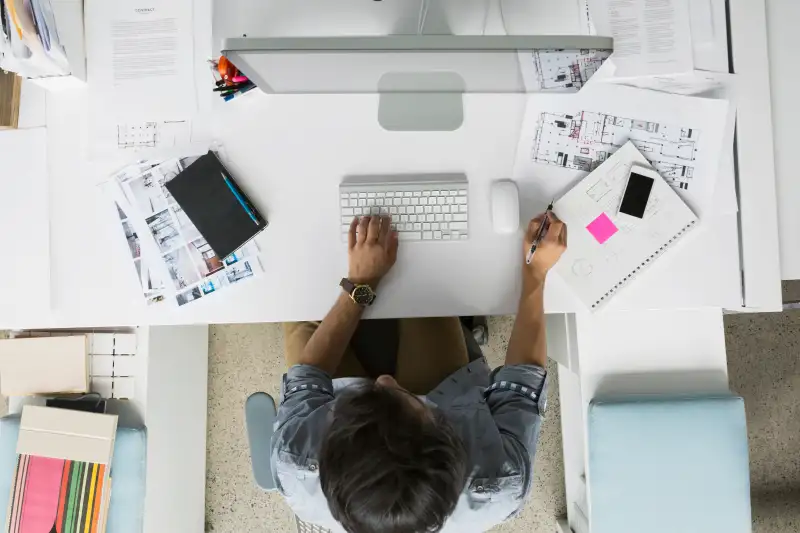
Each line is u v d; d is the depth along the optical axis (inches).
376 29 43.8
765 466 72.4
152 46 48.3
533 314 45.4
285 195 48.1
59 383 53.1
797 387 72.9
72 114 48.6
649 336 50.2
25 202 48.5
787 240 47.2
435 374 52.0
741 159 46.8
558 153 48.0
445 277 47.6
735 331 73.2
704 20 47.3
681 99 47.3
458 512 35.9
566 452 68.7
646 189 46.9
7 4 40.9
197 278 47.6
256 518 72.7
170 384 60.2
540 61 37.5
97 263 47.8
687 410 49.4
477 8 44.6
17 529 51.3
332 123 48.3
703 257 46.8
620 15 47.4
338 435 27.6
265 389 73.4
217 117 48.3
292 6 43.5
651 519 50.2
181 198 47.4
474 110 48.0
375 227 46.1
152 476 57.1
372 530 27.3
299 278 47.8
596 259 47.0
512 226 46.6
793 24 47.3
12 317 48.3
